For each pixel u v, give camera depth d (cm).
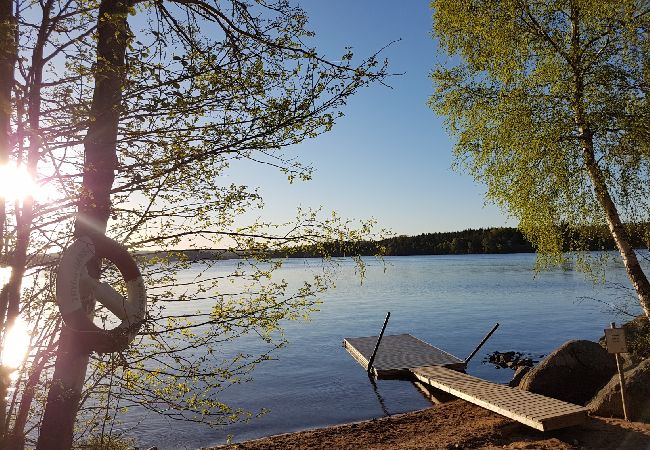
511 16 1187
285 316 462
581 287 5172
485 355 2148
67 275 386
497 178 1209
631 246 1104
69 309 382
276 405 1425
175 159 391
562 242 1157
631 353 1123
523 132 1131
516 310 3675
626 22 1088
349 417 1303
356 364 1955
